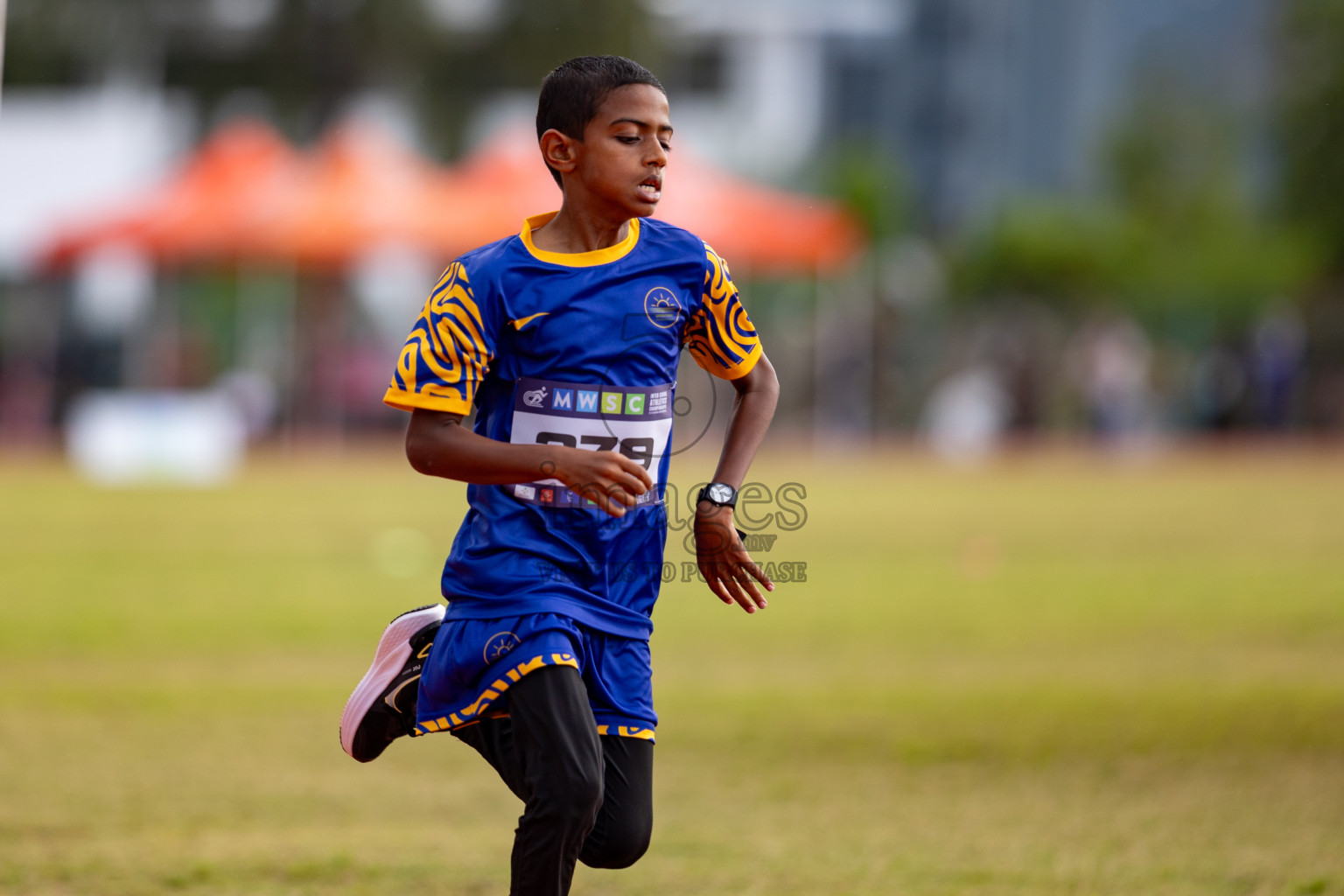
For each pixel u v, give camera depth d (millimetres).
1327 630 30281
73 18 111562
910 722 21922
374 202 68375
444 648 11117
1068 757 19750
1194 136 155125
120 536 45438
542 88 11375
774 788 18219
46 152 92562
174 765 19156
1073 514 53656
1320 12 134625
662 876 14562
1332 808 17125
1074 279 129375
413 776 18875
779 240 67875
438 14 107938
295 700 23375
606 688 11102
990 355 106062
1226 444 101000
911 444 99688
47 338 89438
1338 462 85500
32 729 21109
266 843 15648
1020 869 14734
